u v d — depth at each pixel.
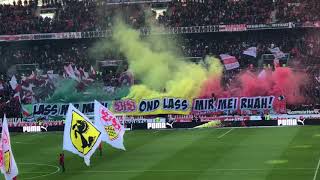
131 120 94.44
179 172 55.91
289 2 111.50
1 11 117.94
